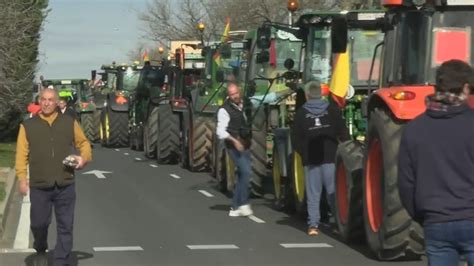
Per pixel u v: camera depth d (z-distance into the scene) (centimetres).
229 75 1717
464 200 474
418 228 800
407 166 491
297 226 1109
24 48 2319
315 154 1011
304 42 1252
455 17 816
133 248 955
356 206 928
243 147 1177
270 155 1382
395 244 812
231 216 1200
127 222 1155
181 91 2130
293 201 1215
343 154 966
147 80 2555
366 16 1127
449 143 480
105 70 3488
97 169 2025
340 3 3169
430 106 489
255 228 1096
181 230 1084
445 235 475
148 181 1728
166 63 2492
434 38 816
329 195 1017
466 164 479
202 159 1902
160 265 857
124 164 2189
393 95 803
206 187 1605
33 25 2386
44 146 771
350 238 955
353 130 1094
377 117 835
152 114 2352
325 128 1008
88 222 1154
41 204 778
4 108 2405
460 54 816
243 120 1177
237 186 1193
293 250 936
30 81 2445
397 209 799
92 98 3666
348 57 1086
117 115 3005
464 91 484
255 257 897
